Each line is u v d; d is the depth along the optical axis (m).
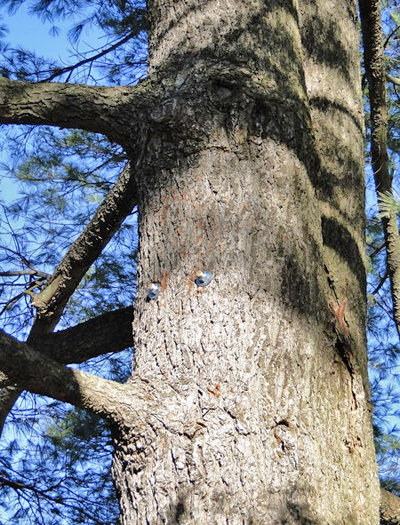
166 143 2.29
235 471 1.88
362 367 2.29
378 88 3.32
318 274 2.23
